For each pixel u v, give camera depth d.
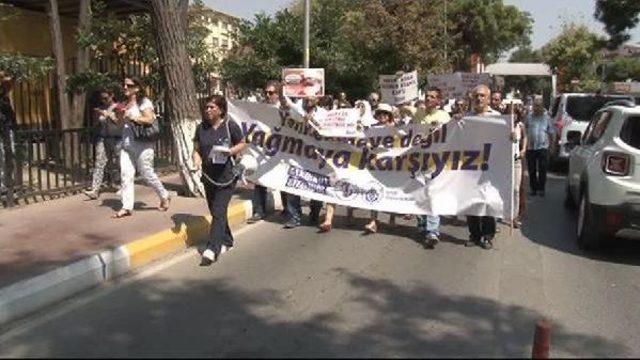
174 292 6.84
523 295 7.04
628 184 8.37
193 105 11.43
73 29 19.55
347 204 9.78
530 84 39.66
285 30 23.38
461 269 7.95
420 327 5.98
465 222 10.68
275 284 7.13
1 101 11.57
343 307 6.46
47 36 18.48
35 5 17.52
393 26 27.22
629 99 17.73
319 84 14.00
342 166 9.88
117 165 12.02
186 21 11.56
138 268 7.73
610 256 8.91
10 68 12.17
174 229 8.83
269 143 10.29
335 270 7.71
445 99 16.41
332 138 9.92
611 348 5.68
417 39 27.78
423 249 8.88
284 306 6.44
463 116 9.25
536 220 11.27
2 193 10.15
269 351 5.31
